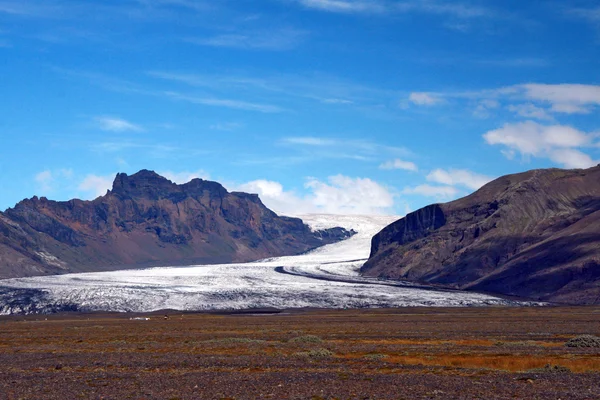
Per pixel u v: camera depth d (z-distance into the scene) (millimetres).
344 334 109312
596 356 67562
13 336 117750
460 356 68562
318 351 70312
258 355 72625
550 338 97688
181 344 90250
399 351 75250
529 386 47531
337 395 45406
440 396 44250
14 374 58719
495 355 69562
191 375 55938
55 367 63375
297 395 45656
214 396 45969
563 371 55219
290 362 64250
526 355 69188
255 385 49875
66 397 46594
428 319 163875
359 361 64688
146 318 192375
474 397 43781
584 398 42875
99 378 55125
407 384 49062
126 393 47750
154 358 70625
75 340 102875
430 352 73688
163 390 48656
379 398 44031
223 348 82375
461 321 152250
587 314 183500
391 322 150875
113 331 127000
